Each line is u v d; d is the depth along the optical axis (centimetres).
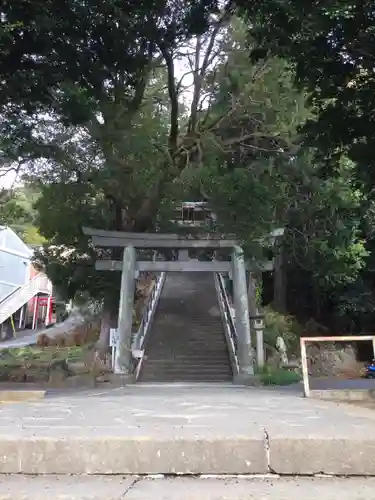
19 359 1764
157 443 267
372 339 725
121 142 1293
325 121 810
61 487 241
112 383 1315
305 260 1948
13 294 3212
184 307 2247
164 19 1027
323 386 1038
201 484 248
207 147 1605
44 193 1630
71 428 314
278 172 1486
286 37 728
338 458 265
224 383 1463
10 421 365
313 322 2428
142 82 1367
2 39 768
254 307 1877
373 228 1823
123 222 1767
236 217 1350
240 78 1523
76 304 2181
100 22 866
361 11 636
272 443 268
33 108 977
